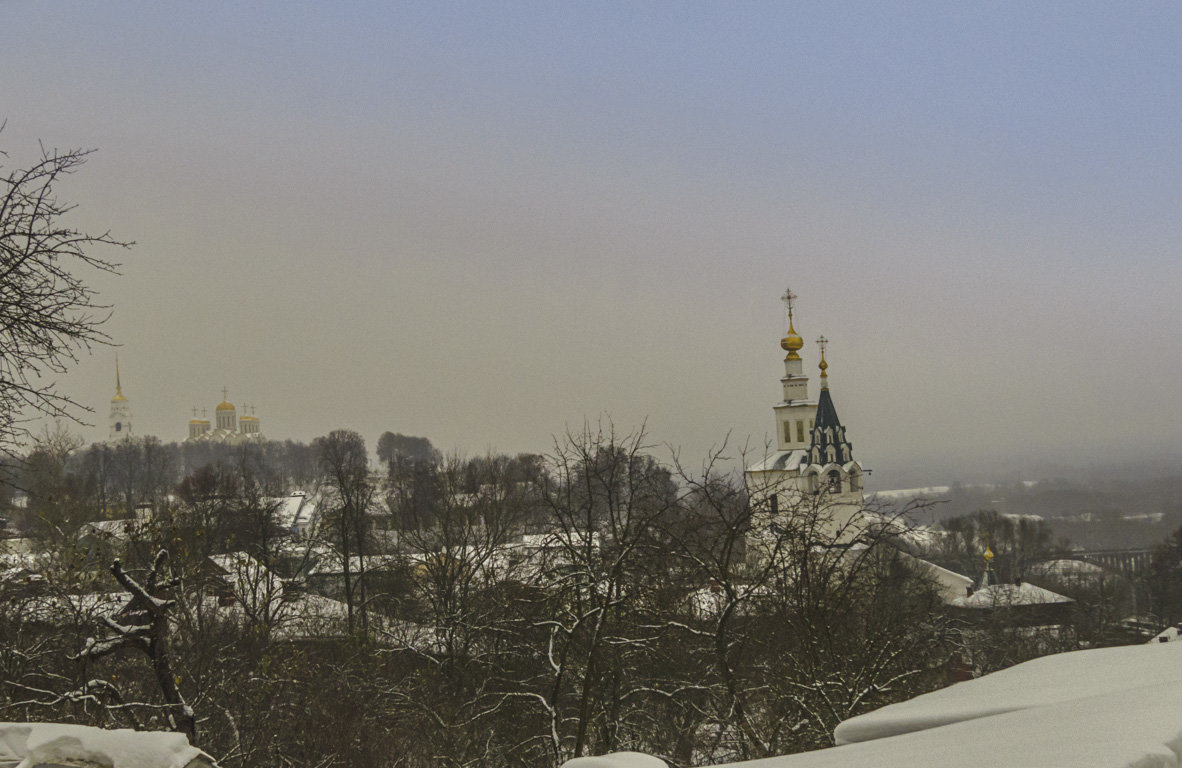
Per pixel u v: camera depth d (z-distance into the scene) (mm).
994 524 132250
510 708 24641
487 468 47031
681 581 21797
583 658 21609
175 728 13656
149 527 20734
